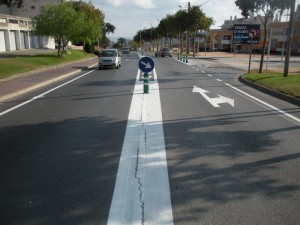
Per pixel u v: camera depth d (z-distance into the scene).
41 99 12.55
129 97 12.69
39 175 5.19
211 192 4.62
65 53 44.19
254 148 6.48
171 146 6.56
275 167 5.53
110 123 8.45
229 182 4.94
